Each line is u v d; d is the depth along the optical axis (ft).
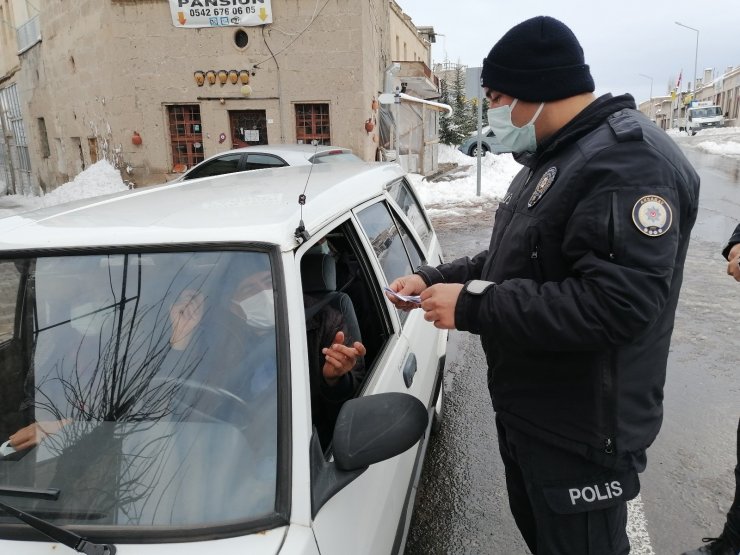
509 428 5.80
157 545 4.01
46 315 5.26
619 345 4.63
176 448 4.50
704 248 26.96
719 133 127.75
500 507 9.80
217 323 4.95
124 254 5.34
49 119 59.11
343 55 41.98
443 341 10.96
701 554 8.01
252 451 4.40
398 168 12.30
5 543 4.07
